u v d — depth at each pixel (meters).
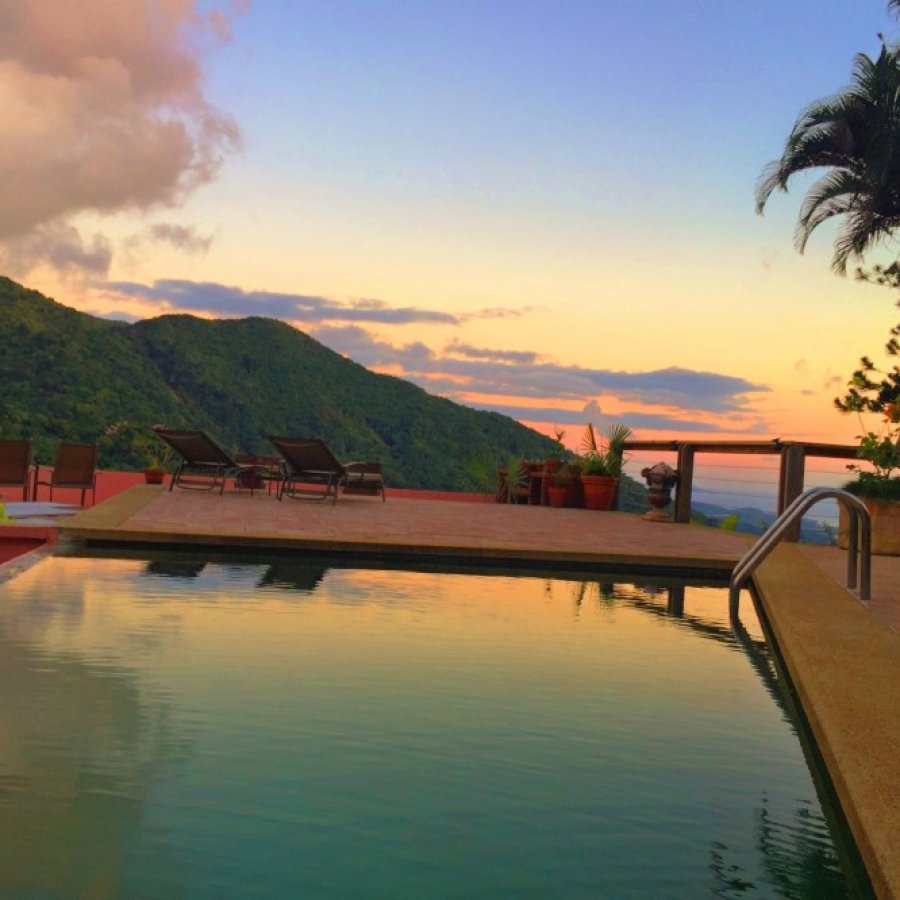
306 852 2.09
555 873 2.05
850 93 14.34
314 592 5.64
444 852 2.12
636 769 2.75
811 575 6.57
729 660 4.36
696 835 2.28
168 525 7.67
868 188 14.12
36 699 3.12
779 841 2.26
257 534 7.23
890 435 9.25
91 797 2.33
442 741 2.90
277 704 3.20
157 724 2.92
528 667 3.96
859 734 2.55
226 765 2.60
